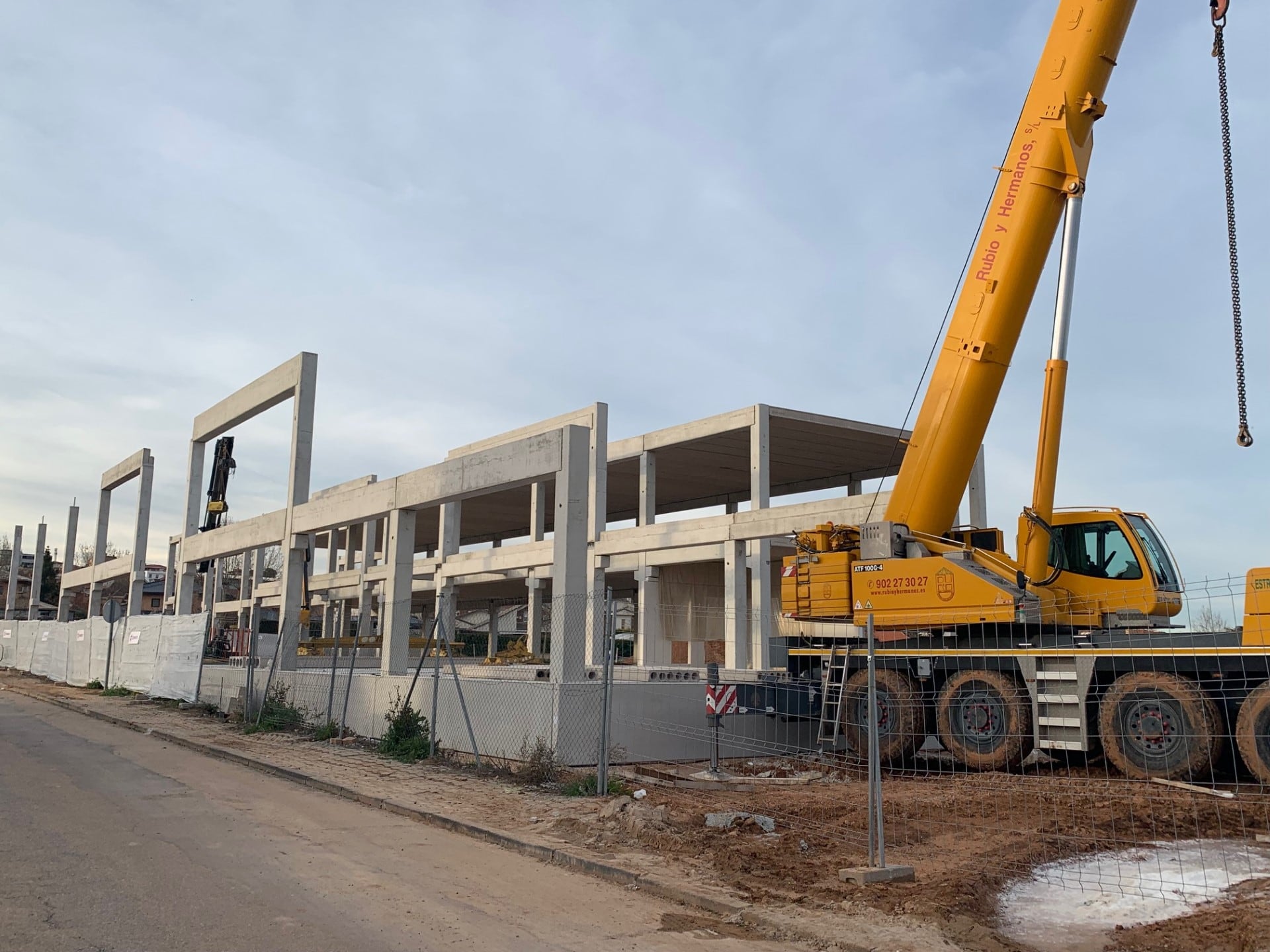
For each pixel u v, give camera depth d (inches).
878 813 302.5
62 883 277.0
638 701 572.4
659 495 1776.6
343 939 233.9
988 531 581.6
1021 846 343.0
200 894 269.4
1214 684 466.0
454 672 563.8
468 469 663.1
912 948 233.5
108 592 3558.1
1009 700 520.1
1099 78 519.8
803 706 618.2
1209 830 374.6
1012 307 542.0
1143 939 242.4
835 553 606.5
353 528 2145.7
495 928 248.2
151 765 547.2
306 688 780.0
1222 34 461.1
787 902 272.5
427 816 396.8
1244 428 437.1
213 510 1540.4
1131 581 536.4
